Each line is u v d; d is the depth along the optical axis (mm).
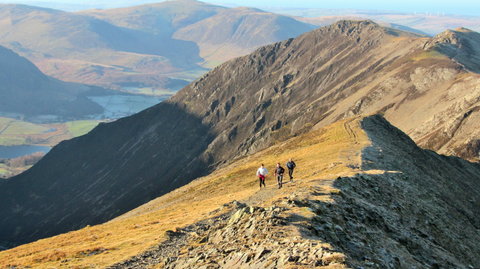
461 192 70750
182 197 94312
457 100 174875
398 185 42469
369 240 22062
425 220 36312
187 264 22109
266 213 23203
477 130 146875
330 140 82438
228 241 22875
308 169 57969
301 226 19391
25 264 34062
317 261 13625
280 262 14680
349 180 36062
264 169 47406
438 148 155875
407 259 22266
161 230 41094
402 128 190500
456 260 27031
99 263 31062
